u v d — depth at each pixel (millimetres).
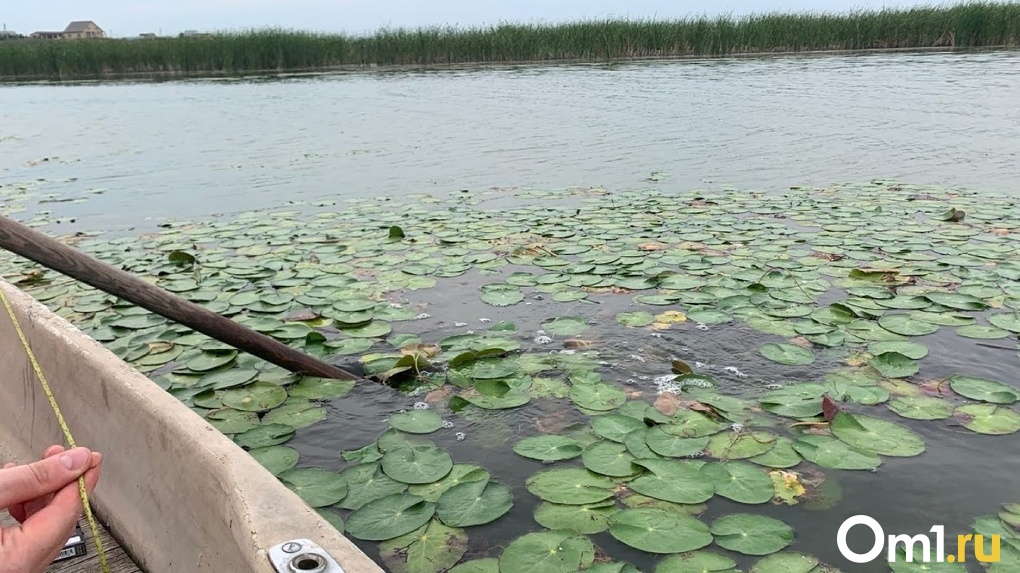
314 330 4105
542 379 3605
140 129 15391
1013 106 14195
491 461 2930
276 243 6172
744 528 2467
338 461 2959
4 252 6176
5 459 2648
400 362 3641
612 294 4719
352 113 17062
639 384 3527
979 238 5730
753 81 20078
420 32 33719
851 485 2699
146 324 4367
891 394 3355
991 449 2912
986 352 3748
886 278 4781
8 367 2791
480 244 5973
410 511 2604
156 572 1939
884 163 9438
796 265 5148
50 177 10180
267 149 12367
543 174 9461
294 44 32875
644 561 2328
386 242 6117
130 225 7188
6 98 22797
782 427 3102
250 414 3342
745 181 8617
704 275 4988
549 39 32656
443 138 12984
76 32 68125
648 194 7961
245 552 1470
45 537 1397
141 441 2068
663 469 2797
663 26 31781
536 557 2342
